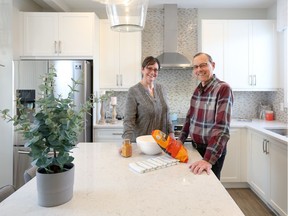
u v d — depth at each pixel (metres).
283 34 3.27
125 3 1.22
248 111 3.83
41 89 0.89
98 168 1.35
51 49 3.23
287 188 2.23
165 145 1.46
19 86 2.94
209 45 3.41
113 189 1.06
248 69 3.42
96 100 1.03
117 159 1.52
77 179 1.18
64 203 0.93
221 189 1.06
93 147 1.83
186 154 1.46
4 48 2.88
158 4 3.63
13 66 2.92
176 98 3.84
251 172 3.05
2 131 2.87
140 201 0.95
